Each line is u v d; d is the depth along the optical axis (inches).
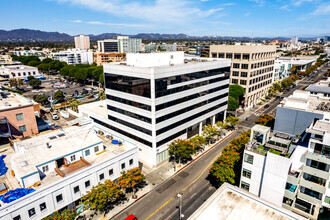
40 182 1298.0
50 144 1577.3
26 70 6476.4
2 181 1341.0
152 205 1510.8
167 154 2092.8
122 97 2041.1
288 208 1192.2
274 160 1126.4
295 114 1653.5
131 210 1462.8
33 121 2383.1
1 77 6092.5
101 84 5388.8
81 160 1537.9
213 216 975.0
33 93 4854.8
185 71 2034.9
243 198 1084.5
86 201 1291.8
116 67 2005.4
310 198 1285.7
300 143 1411.2
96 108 2696.9
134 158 1722.4
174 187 1706.4
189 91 2155.5
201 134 2546.8
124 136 2178.9
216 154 2228.1
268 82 4569.4
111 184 1374.3
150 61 2034.9
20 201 1120.2
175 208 1480.1
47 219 1118.4
